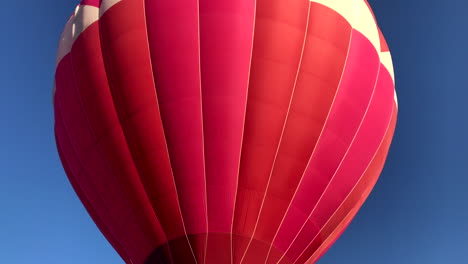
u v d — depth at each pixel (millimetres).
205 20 13398
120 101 13586
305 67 13461
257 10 13500
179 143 13094
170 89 13219
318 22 13758
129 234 13797
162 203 13164
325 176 13617
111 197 13859
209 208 12992
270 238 13195
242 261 12938
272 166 13148
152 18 13594
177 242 13062
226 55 13219
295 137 13266
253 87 13172
